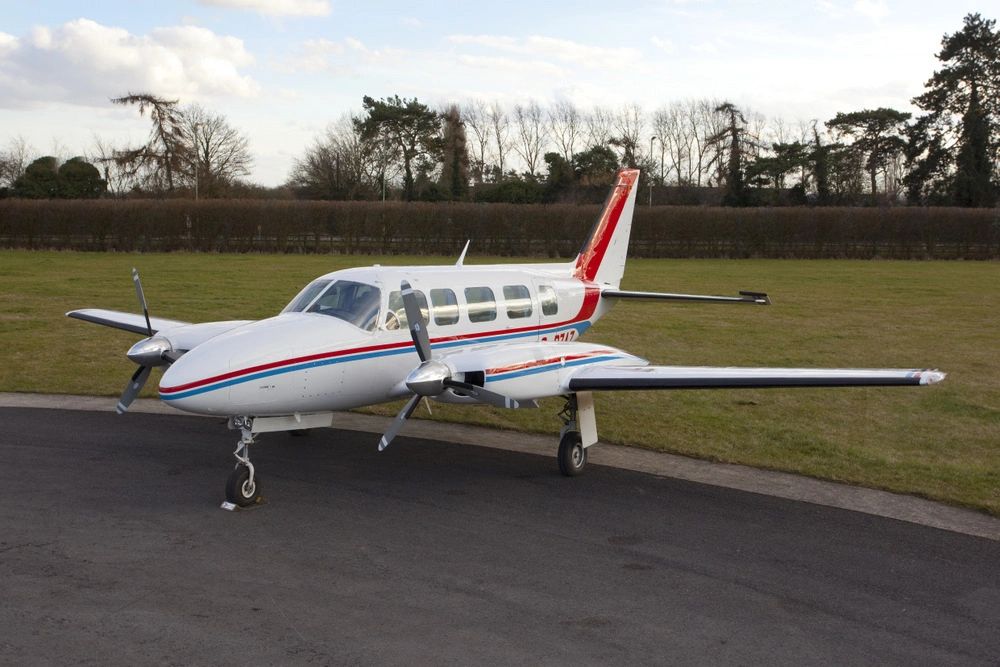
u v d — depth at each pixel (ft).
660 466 32.63
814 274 116.47
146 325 37.01
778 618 19.53
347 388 29.40
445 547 23.65
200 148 249.96
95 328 62.75
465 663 17.19
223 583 20.93
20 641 17.74
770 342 61.72
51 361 51.11
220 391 25.88
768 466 32.65
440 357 30.81
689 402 43.70
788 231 149.48
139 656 17.21
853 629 19.06
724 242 150.71
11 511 25.94
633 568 22.33
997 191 215.31
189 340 31.04
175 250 148.25
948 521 26.55
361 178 243.40
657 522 26.03
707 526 25.73
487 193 231.30
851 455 34.12
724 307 81.35
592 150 236.02
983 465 32.96
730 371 28.63
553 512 26.86
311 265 120.37
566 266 41.47
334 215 148.56
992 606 20.36
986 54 223.51
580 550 23.58
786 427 38.65
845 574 22.16
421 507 27.17
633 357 32.35
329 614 19.29
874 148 259.39
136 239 147.13
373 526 25.30
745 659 17.61
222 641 17.90
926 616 19.77
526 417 40.34
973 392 46.09
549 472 31.63
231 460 32.32
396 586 20.93
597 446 35.58
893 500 28.68
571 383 29.53
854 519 26.58
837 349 58.95
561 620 19.22
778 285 100.83
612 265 44.24
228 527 25.00
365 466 31.96
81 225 146.61
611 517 26.45
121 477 29.76
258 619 18.98
